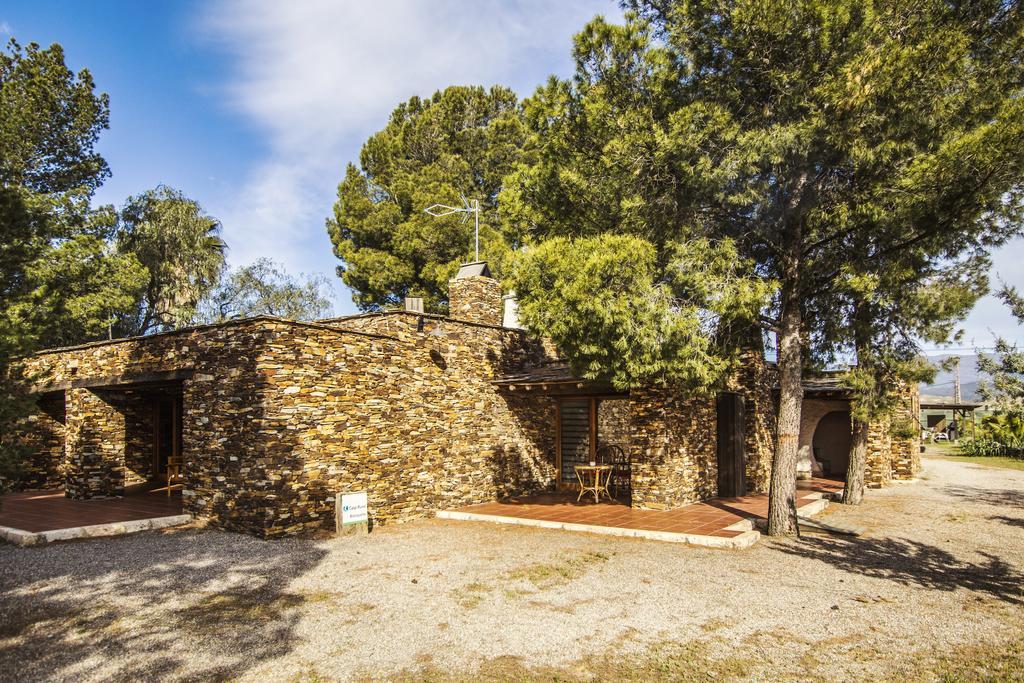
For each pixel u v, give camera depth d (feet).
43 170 82.74
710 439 49.73
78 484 46.14
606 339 32.14
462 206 90.89
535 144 39.78
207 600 23.95
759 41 30.81
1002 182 26.37
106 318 81.82
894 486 59.88
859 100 27.43
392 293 95.81
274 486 34.50
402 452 41.86
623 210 34.83
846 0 29.12
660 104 35.06
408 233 91.61
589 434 53.26
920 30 26.68
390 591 25.18
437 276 86.84
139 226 93.35
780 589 25.14
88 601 23.66
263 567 28.68
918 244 33.71
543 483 53.83
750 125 33.01
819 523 39.29
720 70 33.42
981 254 38.78
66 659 18.34
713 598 24.00
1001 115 24.31
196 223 96.07
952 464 86.38
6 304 27.40
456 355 46.80
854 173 32.22
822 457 69.82
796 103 30.91
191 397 38.78
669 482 42.78
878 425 58.29
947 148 26.40
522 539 35.32
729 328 37.42
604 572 27.91
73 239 75.05
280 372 35.27
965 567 28.71
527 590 25.26
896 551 31.86
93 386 45.68
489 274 53.78
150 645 19.45
